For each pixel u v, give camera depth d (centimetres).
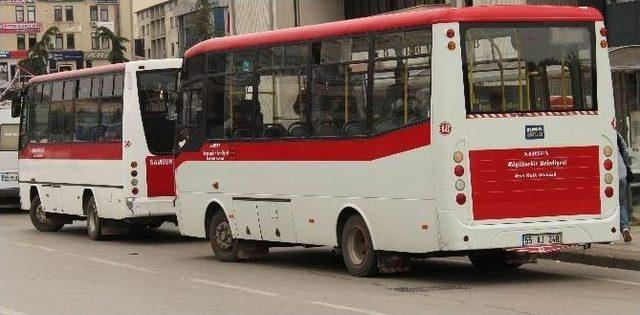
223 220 2231
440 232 1669
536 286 1698
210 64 2227
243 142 2122
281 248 2541
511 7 1694
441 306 1495
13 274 2050
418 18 1694
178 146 2336
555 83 1717
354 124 1828
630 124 2475
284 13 5925
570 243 1712
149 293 1734
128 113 2689
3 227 3444
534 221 1694
